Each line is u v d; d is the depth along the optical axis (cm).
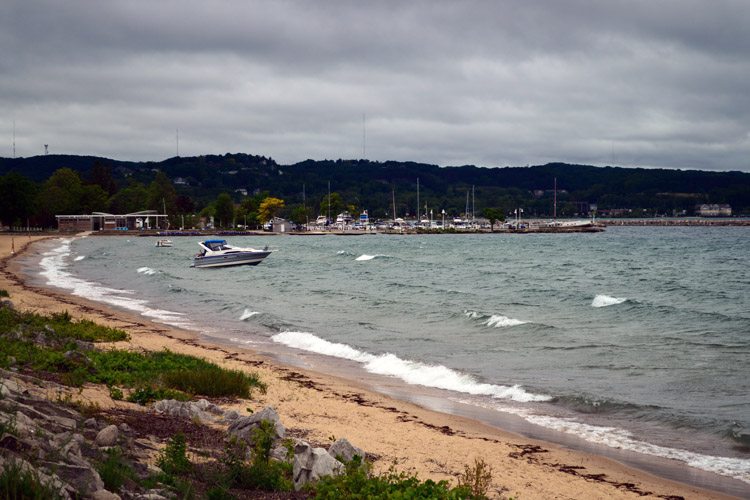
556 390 1966
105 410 1267
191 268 7181
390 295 4509
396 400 1873
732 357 2423
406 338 2861
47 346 1889
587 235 19562
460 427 1609
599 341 2777
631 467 1349
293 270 6969
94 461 816
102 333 2527
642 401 1839
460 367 2302
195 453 1065
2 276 5544
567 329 3119
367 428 1530
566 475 1282
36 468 690
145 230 18625
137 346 2397
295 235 19388
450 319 3381
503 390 1983
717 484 1258
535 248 11962
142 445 1038
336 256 9488
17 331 1977
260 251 7519
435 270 6881
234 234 18612
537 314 3641
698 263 7950
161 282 5347
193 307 3919
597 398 1839
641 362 2358
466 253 10394
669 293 4716
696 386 2006
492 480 1223
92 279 5666
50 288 4816
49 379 1495
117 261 8150
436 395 1956
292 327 3114
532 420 1697
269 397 1759
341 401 1803
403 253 10438
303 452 1019
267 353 2542
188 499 813
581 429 1616
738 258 8862
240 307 3781
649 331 3041
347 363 2405
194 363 2055
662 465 1364
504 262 8200
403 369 2284
